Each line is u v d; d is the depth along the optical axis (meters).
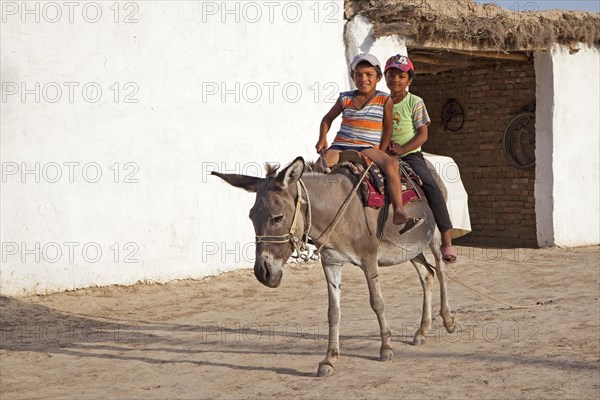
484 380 6.80
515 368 7.15
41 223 11.12
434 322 9.43
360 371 7.18
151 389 6.89
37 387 7.06
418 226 7.70
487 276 12.92
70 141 11.35
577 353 7.62
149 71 12.05
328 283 7.24
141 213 12.01
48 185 11.17
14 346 8.59
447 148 18.14
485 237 17.59
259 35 13.22
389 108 7.45
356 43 14.09
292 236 6.53
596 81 17.05
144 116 12.02
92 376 7.38
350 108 7.47
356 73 7.39
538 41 15.36
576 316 9.37
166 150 12.25
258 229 6.46
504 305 10.39
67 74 11.31
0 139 10.80
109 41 11.66
